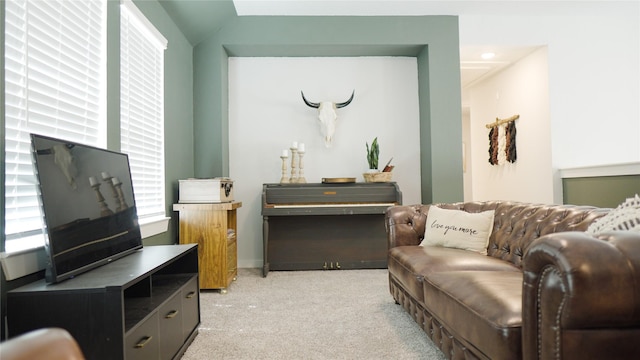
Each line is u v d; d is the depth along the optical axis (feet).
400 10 13.43
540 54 14.75
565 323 3.28
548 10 13.69
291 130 14.73
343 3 12.78
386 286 11.03
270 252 13.38
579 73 14.40
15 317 4.44
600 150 14.44
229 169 14.55
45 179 4.77
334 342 7.01
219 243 10.58
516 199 16.70
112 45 7.80
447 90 13.91
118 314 4.45
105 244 5.91
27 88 5.43
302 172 14.26
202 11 12.02
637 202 4.64
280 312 8.74
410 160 14.92
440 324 6.10
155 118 10.26
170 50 11.31
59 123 6.22
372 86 14.93
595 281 3.17
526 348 3.73
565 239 3.40
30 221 5.37
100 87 7.45
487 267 6.61
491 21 14.10
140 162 9.30
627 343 3.29
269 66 14.74
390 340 7.08
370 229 13.53
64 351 2.08
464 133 27.40
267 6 12.87
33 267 5.21
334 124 14.26
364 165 14.82
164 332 5.78
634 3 13.21
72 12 6.55
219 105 13.51
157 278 7.20
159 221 9.92
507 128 17.19
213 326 7.88
